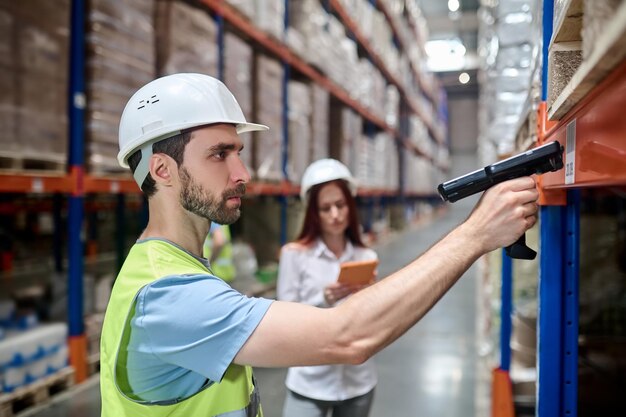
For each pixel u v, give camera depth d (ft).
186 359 3.36
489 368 13.89
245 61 17.78
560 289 4.34
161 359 3.41
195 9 14.88
